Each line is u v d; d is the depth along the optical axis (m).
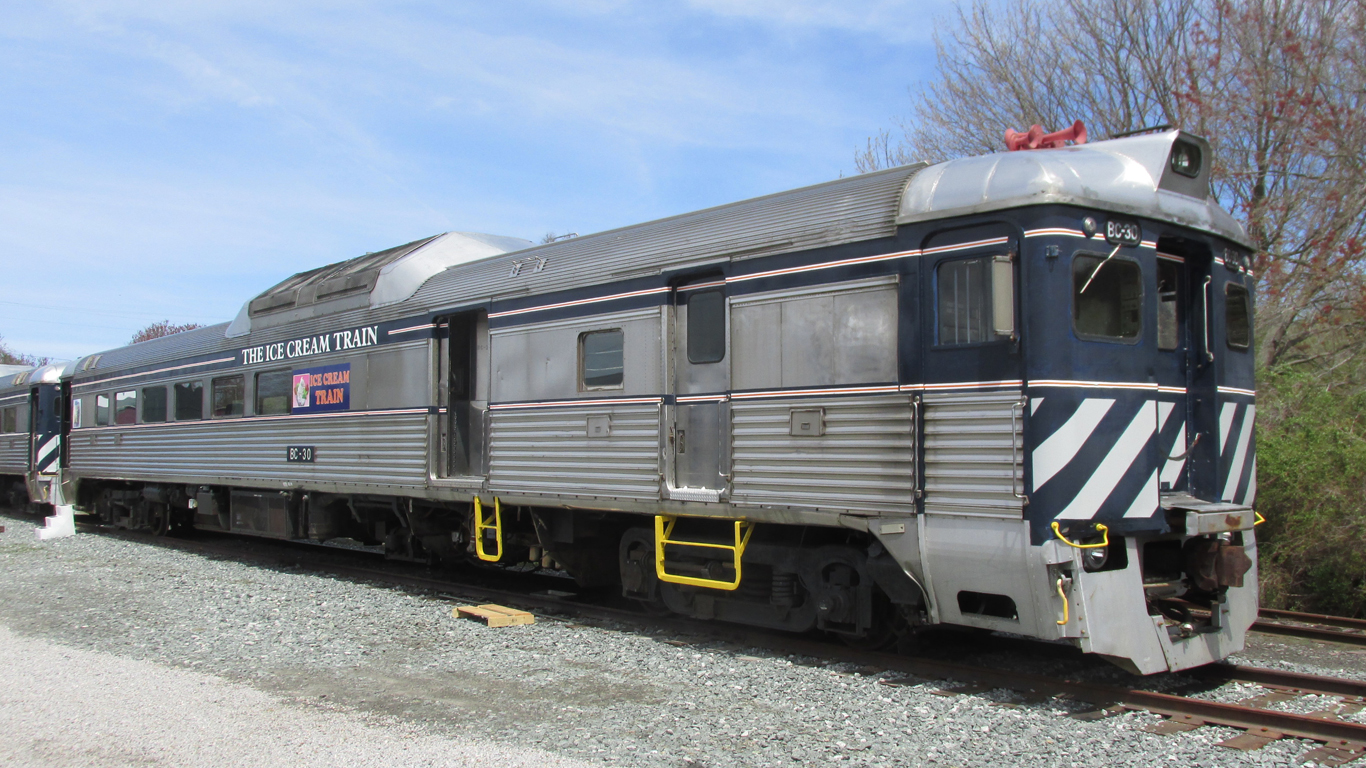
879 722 5.29
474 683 6.21
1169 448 6.36
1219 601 6.18
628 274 7.82
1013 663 6.71
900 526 6.01
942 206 5.90
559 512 8.89
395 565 12.38
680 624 8.01
